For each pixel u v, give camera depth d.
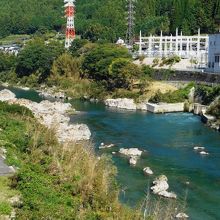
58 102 130.25
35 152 54.47
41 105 117.75
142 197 57.09
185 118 112.06
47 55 179.50
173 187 62.38
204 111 111.62
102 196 44.12
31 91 169.38
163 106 121.00
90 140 84.00
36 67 183.00
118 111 123.44
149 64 159.50
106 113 119.94
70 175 47.88
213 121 102.31
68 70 169.00
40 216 37.34
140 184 62.56
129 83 141.88
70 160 53.41
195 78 135.25
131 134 93.94
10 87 182.62
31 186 43.06
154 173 68.12
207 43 161.75
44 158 52.69
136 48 197.00
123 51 159.62
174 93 126.75
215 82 126.12
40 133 63.19
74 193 44.69
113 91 143.50
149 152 80.12
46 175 47.69
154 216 44.44
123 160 74.69
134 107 127.62
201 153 79.44
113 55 156.12
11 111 83.69
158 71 145.88
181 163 73.62
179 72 140.50
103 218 40.16
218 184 63.91
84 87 152.75
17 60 191.75
